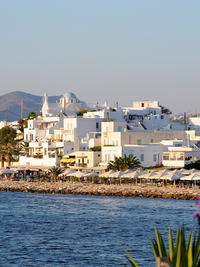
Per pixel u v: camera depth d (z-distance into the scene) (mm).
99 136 176875
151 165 145000
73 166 155375
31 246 56781
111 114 199750
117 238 61656
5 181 148625
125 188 117125
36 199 108438
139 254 52719
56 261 49469
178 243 20344
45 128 198000
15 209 91375
